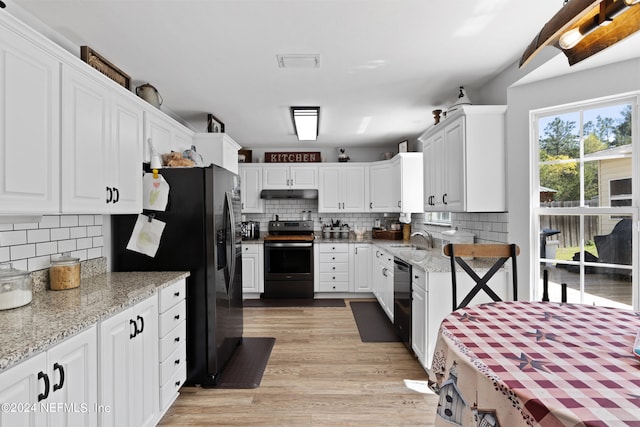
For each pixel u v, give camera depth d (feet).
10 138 4.40
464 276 8.59
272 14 6.23
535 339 4.21
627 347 3.95
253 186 18.15
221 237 8.78
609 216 7.55
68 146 5.46
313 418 6.89
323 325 12.65
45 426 3.80
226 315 9.08
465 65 8.51
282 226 18.20
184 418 6.93
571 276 8.09
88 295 5.82
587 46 4.21
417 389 8.01
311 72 8.81
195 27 6.63
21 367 3.49
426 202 12.08
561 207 8.20
